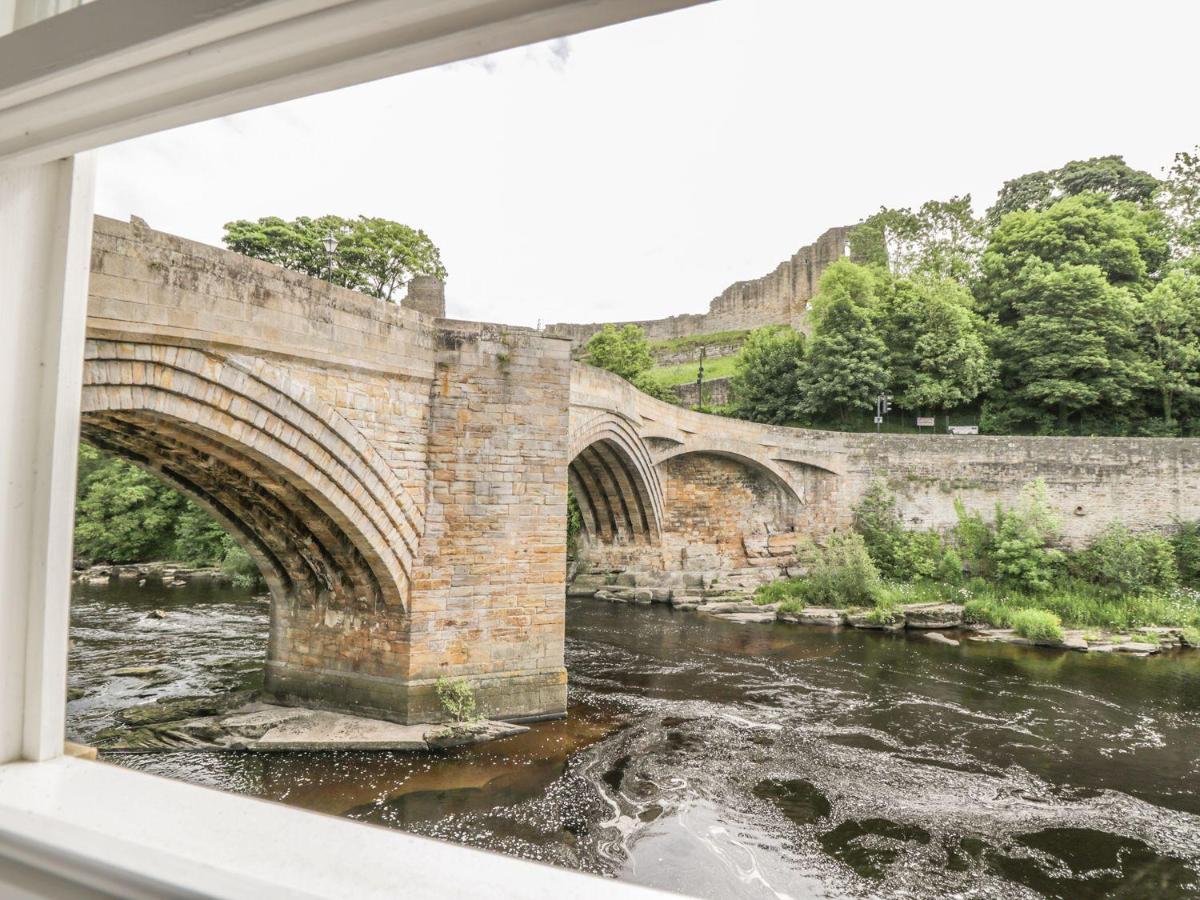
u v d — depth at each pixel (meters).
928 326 31.91
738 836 8.34
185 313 7.95
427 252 21.48
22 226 1.37
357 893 0.85
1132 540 24.33
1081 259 22.33
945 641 20.42
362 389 10.18
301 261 20.27
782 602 24.33
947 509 27.17
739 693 14.60
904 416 33.41
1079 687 15.73
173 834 1.02
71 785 1.22
